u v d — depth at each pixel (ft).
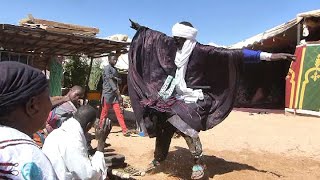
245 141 30.66
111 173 19.34
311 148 28.14
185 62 20.20
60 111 18.97
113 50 40.81
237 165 22.72
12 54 44.34
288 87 51.49
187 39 20.03
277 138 31.89
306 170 22.44
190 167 22.20
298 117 47.85
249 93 69.05
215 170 21.58
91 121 12.94
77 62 68.44
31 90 5.64
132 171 20.35
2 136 5.16
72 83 67.82
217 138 31.94
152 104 20.12
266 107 65.41
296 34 56.54
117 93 33.24
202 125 20.25
